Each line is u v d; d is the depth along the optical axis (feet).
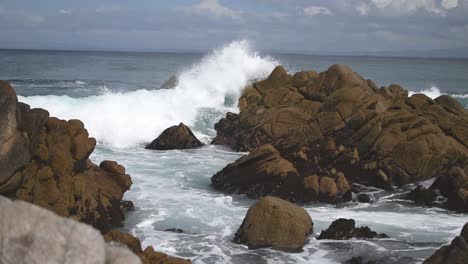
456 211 63.77
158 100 110.22
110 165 58.95
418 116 79.51
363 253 48.37
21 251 12.55
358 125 77.46
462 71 378.32
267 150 70.18
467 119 85.56
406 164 73.56
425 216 61.67
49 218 12.93
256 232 50.16
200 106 114.01
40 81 172.35
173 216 58.18
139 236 51.62
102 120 98.94
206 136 104.53
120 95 108.47
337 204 66.59
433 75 318.24
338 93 82.53
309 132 79.97
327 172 72.54
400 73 333.42
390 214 62.44
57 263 12.54
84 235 12.89
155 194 66.28
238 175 70.08
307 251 48.73
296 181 68.49
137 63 324.80
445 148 74.23
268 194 68.08
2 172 46.34
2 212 12.85
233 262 45.85
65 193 50.93
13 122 47.55
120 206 56.90
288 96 100.89
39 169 50.34
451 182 65.87
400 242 51.57
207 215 59.16
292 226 50.16
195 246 49.52
